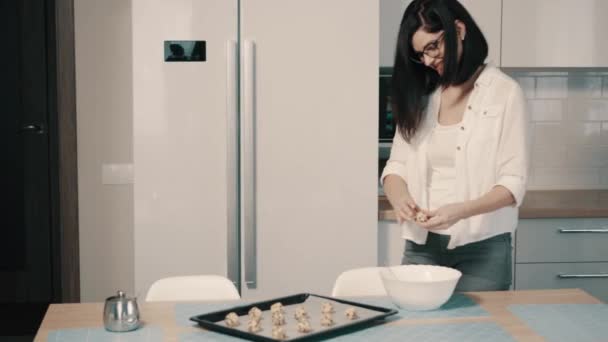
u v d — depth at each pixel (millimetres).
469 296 2266
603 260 3611
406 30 2471
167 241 3363
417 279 2258
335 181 3393
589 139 4297
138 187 3346
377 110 3383
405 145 2645
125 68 4137
